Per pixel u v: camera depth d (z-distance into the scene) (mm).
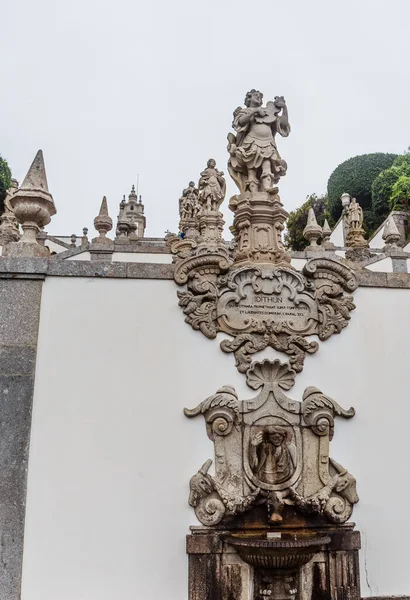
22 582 4121
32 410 4453
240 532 4414
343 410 4758
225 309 4816
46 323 4648
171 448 4527
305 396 4738
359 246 13156
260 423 4656
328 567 4383
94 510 4328
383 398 4867
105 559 4250
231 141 5531
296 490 4555
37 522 4250
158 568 4285
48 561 4188
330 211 27703
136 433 4516
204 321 4762
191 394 4652
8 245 4828
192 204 13430
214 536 4328
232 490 4492
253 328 4801
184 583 4285
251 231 5184
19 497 4266
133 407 4562
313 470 4637
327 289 4984
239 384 4730
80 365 4598
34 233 4961
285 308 4898
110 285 4801
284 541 3967
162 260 12188
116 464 4438
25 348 4562
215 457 4547
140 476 4438
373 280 5137
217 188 8383
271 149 5352
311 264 5000
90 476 4387
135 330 4727
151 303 4801
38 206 4914
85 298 4746
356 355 4934
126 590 4215
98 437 4469
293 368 4789
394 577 4500
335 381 4852
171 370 4676
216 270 4906
